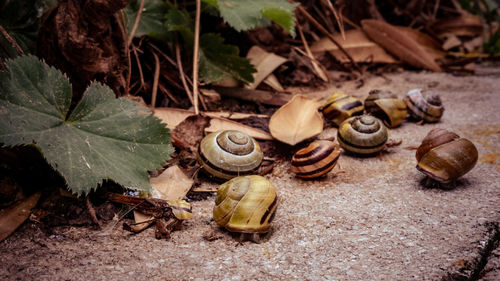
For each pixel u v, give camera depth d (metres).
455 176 0.30
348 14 0.50
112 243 0.28
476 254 0.27
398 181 0.31
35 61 0.29
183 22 0.38
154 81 0.36
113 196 0.29
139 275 0.26
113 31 0.31
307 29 0.47
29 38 0.32
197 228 0.29
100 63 0.30
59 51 0.30
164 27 0.38
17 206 0.29
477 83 0.45
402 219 0.29
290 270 0.26
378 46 0.48
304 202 0.30
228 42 0.42
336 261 0.27
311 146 0.31
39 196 0.29
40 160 0.30
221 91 0.39
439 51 0.50
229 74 0.38
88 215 0.29
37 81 0.29
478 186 0.31
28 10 0.32
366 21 0.48
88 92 0.30
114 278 0.26
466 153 0.30
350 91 0.42
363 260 0.27
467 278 0.26
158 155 0.30
